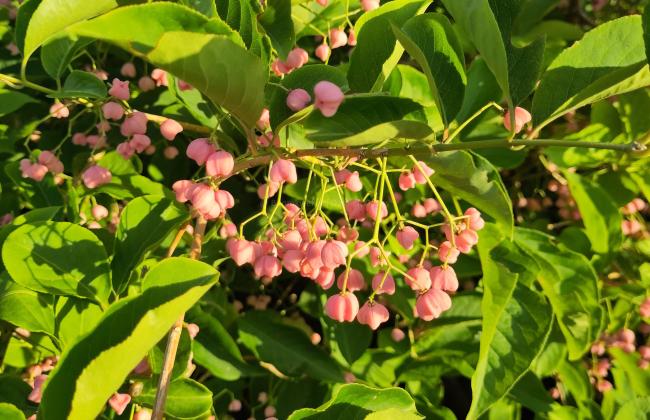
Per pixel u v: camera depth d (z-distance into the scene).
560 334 0.47
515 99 0.32
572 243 0.48
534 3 0.51
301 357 0.44
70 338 0.34
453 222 0.34
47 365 0.41
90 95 0.36
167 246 0.41
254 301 0.50
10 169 0.42
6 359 0.40
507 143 0.30
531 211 0.54
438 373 0.46
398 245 0.44
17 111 0.47
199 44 0.27
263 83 0.28
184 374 0.34
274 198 0.47
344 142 0.30
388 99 0.30
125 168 0.43
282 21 0.35
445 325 0.46
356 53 0.35
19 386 0.36
